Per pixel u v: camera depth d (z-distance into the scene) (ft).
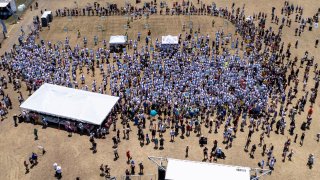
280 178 159.33
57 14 303.48
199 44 252.62
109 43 251.39
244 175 141.59
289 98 203.21
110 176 159.63
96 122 178.29
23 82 221.46
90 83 219.61
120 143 176.96
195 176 141.28
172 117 189.67
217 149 167.73
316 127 187.32
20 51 244.42
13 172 162.81
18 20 299.17
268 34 264.93
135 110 192.54
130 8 309.83
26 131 185.37
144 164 165.48
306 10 303.27
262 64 228.84
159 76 217.77
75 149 174.09
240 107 194.80
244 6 310.86
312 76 225.15
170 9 307.37
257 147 173.99
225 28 278.26
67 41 257.96
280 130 183.52
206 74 216.13
